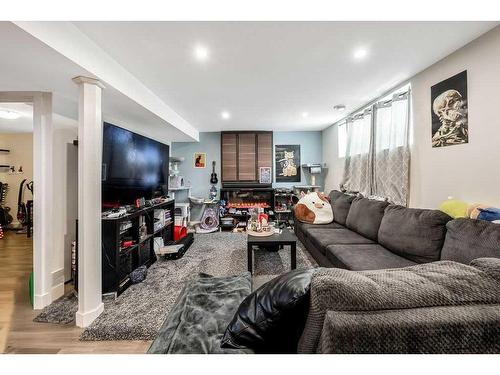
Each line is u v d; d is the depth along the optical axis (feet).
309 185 17.06
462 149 6.25
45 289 6.64
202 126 15.28
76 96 7.09
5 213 16.15
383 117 9.47
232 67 7.02
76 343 5.15
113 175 7.73
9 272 8.97
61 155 7.39
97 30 5.13
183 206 15.06
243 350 2.88
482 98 5.68
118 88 6.63
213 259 10.27
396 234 6.79
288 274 3.02
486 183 5.67
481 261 2.45
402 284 2.12
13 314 6.26
